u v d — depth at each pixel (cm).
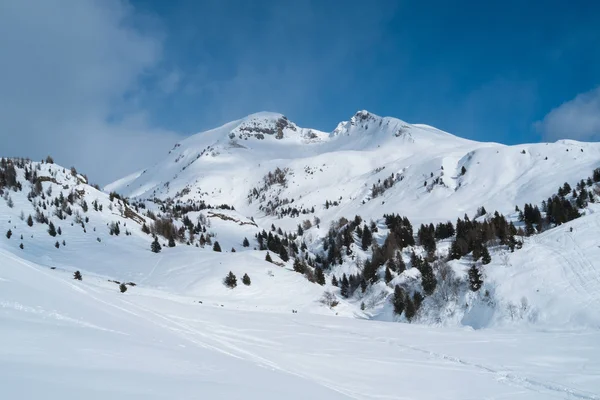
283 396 1382
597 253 8219
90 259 11469
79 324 1703
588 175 18275
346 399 1703
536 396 2595
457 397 2444
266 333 4141
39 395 796
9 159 17338
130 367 1258
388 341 4506
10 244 11475
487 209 19425
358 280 12756
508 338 5028
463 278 9025
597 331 5988
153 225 16988
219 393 1182
